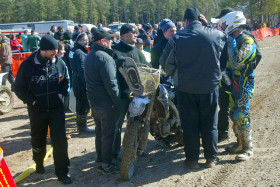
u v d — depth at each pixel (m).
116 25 27.16
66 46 7.89
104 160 4.66
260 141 5.60
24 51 15.92
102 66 4.42
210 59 4.35
